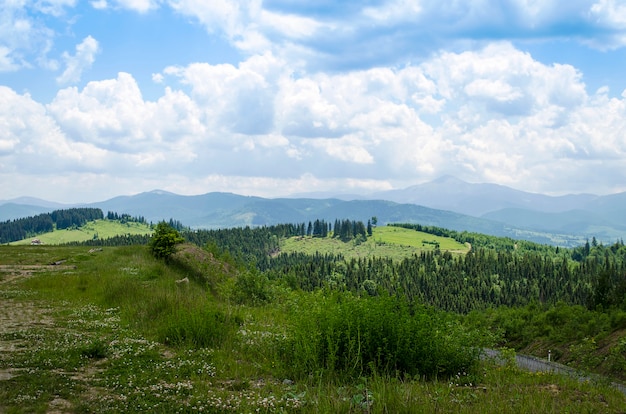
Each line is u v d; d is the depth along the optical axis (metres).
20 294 23.09
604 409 9.36
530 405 8.82
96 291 24.11
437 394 9.17
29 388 8.02
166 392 8.58
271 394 8.89
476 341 13.27
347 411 8.00
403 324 11.73
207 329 13.97
